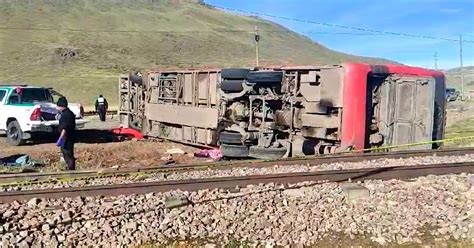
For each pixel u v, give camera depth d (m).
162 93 23.08
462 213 9.08
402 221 8.68
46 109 20.72
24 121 20.47
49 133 20.80
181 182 9.99
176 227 8.11
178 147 20.64
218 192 9.71
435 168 12.24
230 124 17.98
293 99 16.64
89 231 7.79
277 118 16.91
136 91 25.73
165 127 22.83
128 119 26.28
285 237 7.92
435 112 18.03
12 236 7.45
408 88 16.70
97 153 18.44
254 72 16.94
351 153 15.36
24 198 9.05
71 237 7.60
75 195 9.32
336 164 13.69
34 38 138.25
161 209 8.62
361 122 15.81
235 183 10.34
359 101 15.77
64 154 13.63
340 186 10.18
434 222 8.70
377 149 15.92
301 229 8.22
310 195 9.66
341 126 15.79
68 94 85.19
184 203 8.84
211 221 8.35
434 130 18.09
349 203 9.41
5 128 21.16
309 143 16.50
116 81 96.19
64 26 164.38
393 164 13.83
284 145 16.84
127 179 11.48
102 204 8.84
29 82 92.00
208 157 18.14
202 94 20.03
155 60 134.62
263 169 12.83
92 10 196.75
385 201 9.50
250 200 9.23
